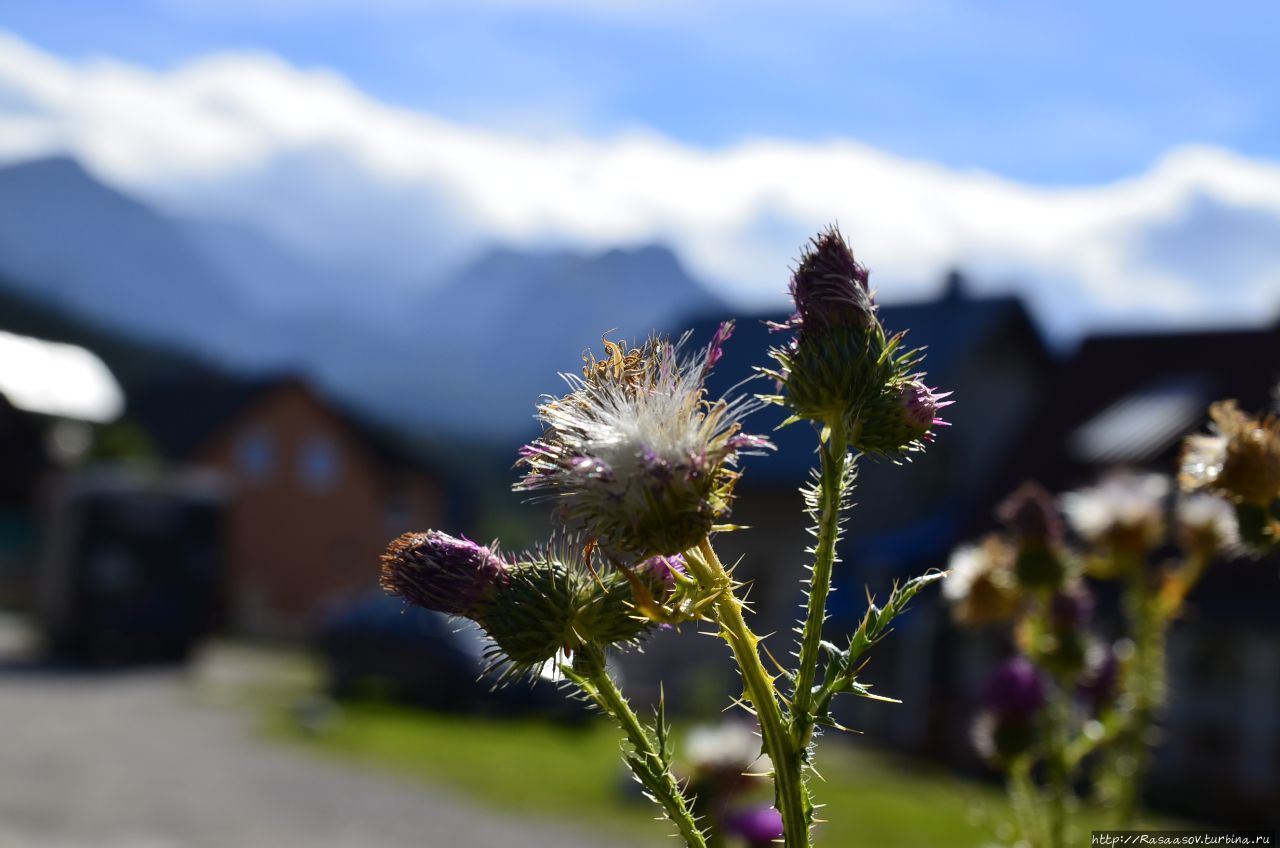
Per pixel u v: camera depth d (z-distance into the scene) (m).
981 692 3.20
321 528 48.94
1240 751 19.78
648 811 15.12
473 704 22.45
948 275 30.16
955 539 23.77
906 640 22.91
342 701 23.64
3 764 16.61
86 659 29.02
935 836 13.15
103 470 43.12
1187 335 24.98
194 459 46.50
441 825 14.35
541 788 16.47
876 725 23.06
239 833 13.70
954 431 28.56
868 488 27.05
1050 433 24.42
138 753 18.11
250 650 37.09
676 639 25.94
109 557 28.42
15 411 47.88
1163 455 21.58
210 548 29.58
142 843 13.03
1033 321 29.75
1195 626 19.92
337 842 13.39
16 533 47.16
